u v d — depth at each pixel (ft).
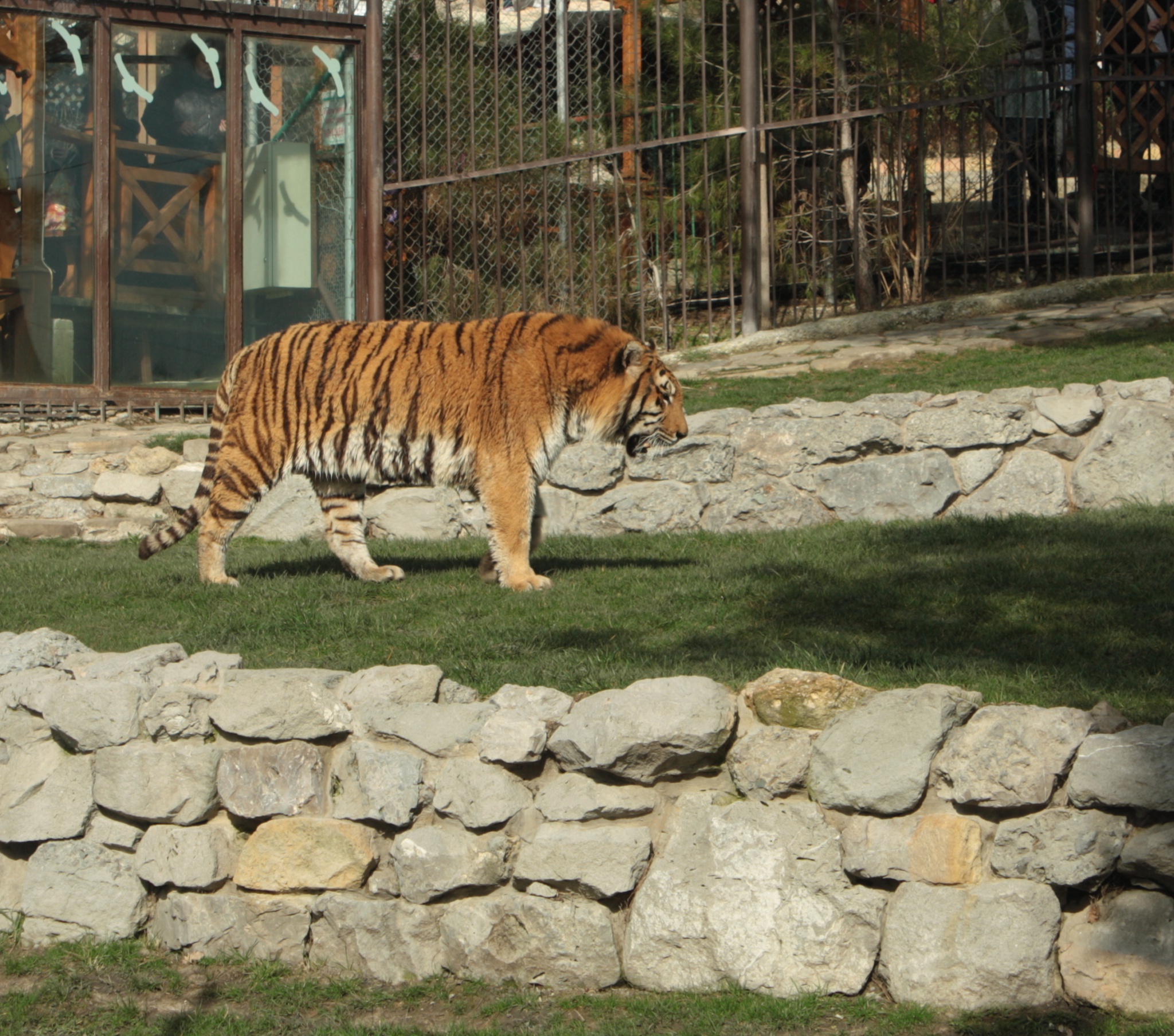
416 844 24.36
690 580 37.47
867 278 78.23
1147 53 76.69
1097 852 21.63
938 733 22.59
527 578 38.50
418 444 39.27
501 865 24.18
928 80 78.02
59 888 26.23
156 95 69.62
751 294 74.59
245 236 72.49
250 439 40.14
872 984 22.66
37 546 52.31
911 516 45.32
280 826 25.20
